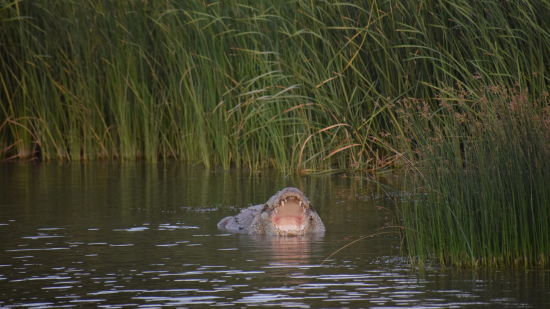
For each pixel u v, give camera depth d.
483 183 34.88
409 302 29.28
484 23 55.28
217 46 68.50
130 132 76.12
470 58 57.94
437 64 59.94
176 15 70.38
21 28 75.50
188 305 29.14
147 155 75.31
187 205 51.97
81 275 33.66
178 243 40.41
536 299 29.52
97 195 56.06
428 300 29.52
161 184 61.12
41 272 34.22
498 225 34.81
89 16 75.12
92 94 76.25
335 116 64.31
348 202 52.25
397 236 41.72
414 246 36.97
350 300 29.59
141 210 50.09
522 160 34.97
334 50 63.81
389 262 35.81
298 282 32.31
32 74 76.25
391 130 62.59
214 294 30.55
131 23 73.81
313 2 63.41
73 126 76.69
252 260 36.44
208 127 70.38
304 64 64.69
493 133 36.09
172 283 32.25
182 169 69.62
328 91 64.81
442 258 35.69
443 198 35.78
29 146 78.56
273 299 29.78
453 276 33.09
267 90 66.44
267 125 66.44
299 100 65.19
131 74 74.56
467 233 35.03
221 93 69.00
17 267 35.09
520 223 34.50
